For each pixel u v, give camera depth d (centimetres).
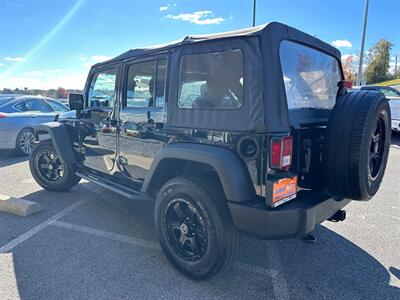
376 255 310
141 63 317
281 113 227
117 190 353
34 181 555
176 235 280
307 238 315
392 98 1023
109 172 390
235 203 230
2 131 726
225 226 244
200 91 259
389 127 269
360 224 382
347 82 309
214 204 245
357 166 229
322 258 304
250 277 272
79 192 495
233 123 236
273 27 234
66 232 353
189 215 266
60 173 484
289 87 249
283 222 222
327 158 242
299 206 229
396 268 287
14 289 250
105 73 374
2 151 848
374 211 424
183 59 273
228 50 242
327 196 253
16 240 332
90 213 409
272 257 306
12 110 766
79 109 418
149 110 306
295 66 258
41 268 280
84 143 430
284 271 282
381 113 246
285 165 221
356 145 228
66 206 433
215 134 247
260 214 221
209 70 253
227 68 242
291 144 225
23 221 381
